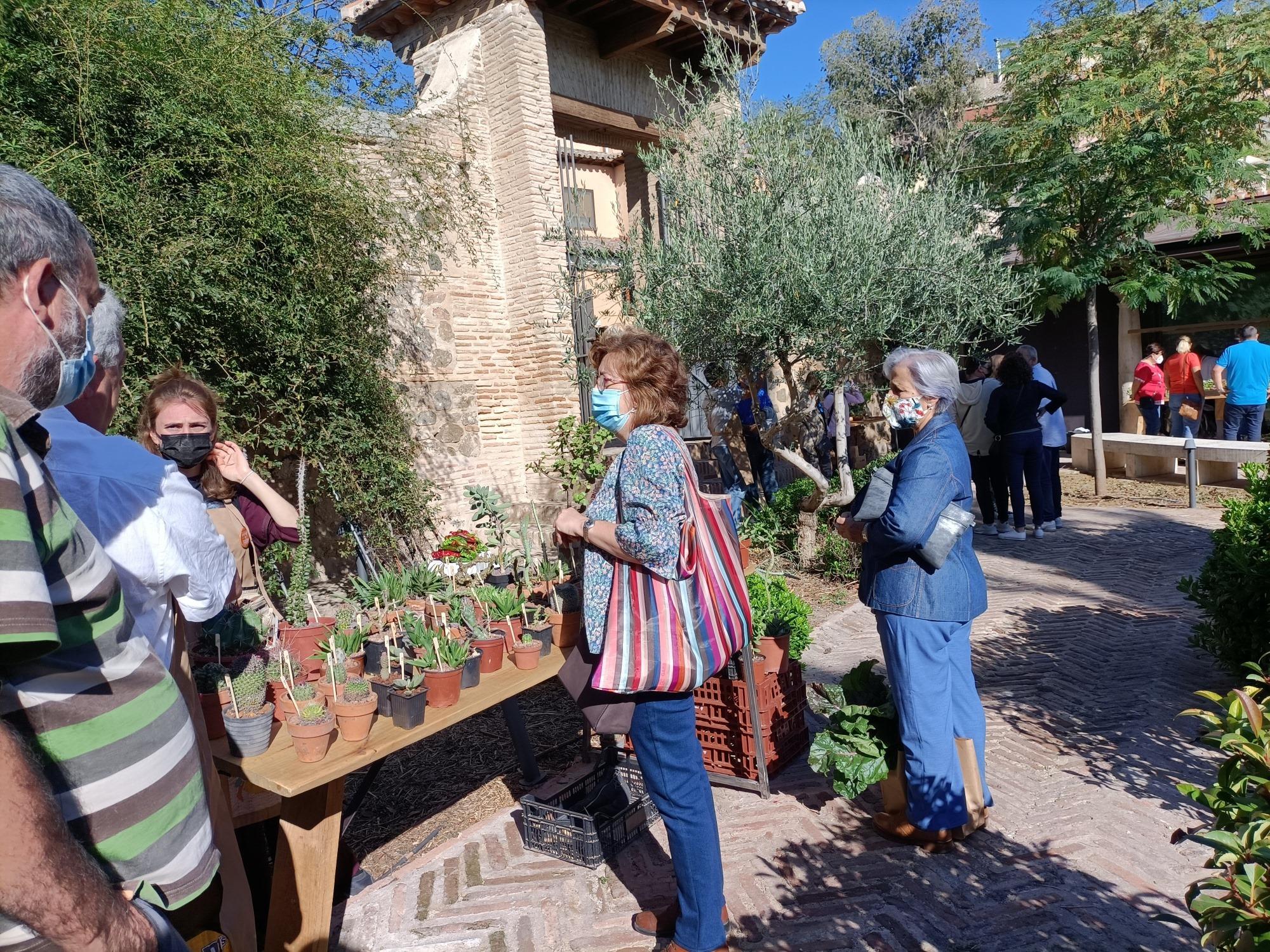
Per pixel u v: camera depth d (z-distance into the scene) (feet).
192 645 9.02
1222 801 5.71
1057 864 9.87
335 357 19.29
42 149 13.46
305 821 8.07
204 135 15.47
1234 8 29.27
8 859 3.09
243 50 16.26
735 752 12.28
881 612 9.94
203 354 16.38
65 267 4.10
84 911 3.33
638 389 8.23
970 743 10.52
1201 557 24.14
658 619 7.73
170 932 4.03
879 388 25.95
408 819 12.20
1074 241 32.17
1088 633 18.31
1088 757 12.59
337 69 20.27
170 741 4.29
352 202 18.38
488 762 13.91
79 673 3.84
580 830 10.41
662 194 22.74
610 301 32.99
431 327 26.16
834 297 19.29
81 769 3.87
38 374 4.03
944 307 22.04
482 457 27.55
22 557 3.36
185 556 5.66
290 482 22.26
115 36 14.19
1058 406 27.27
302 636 10.35
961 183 30.99
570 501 23.93
